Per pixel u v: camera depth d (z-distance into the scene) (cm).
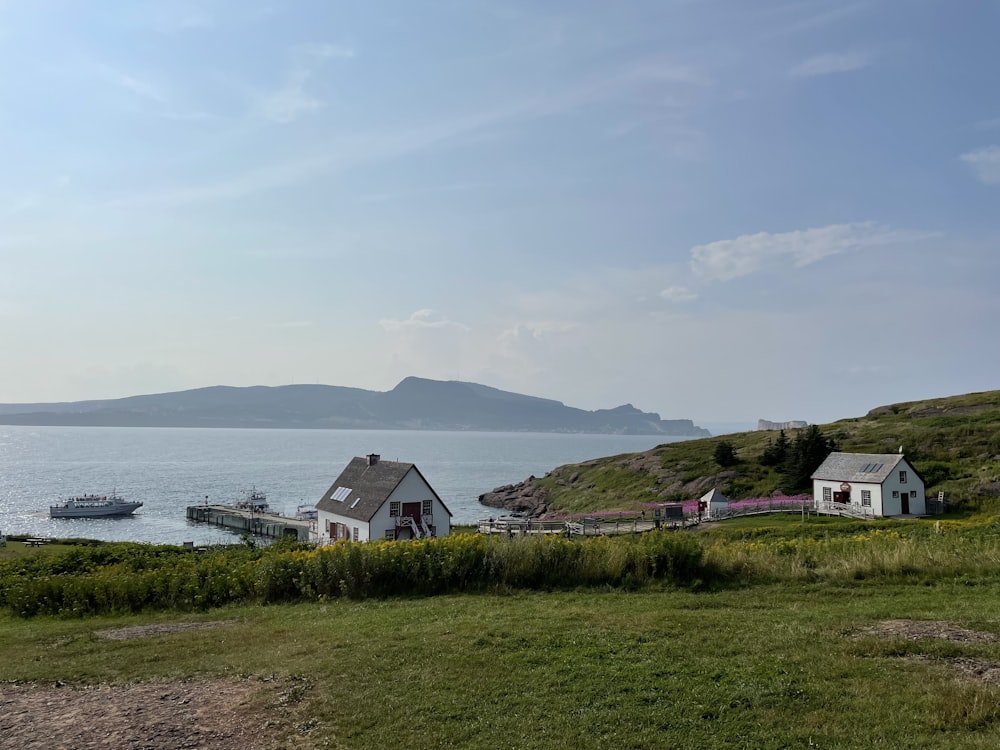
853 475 6512
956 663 987
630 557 1861
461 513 9844
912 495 6253
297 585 1927
